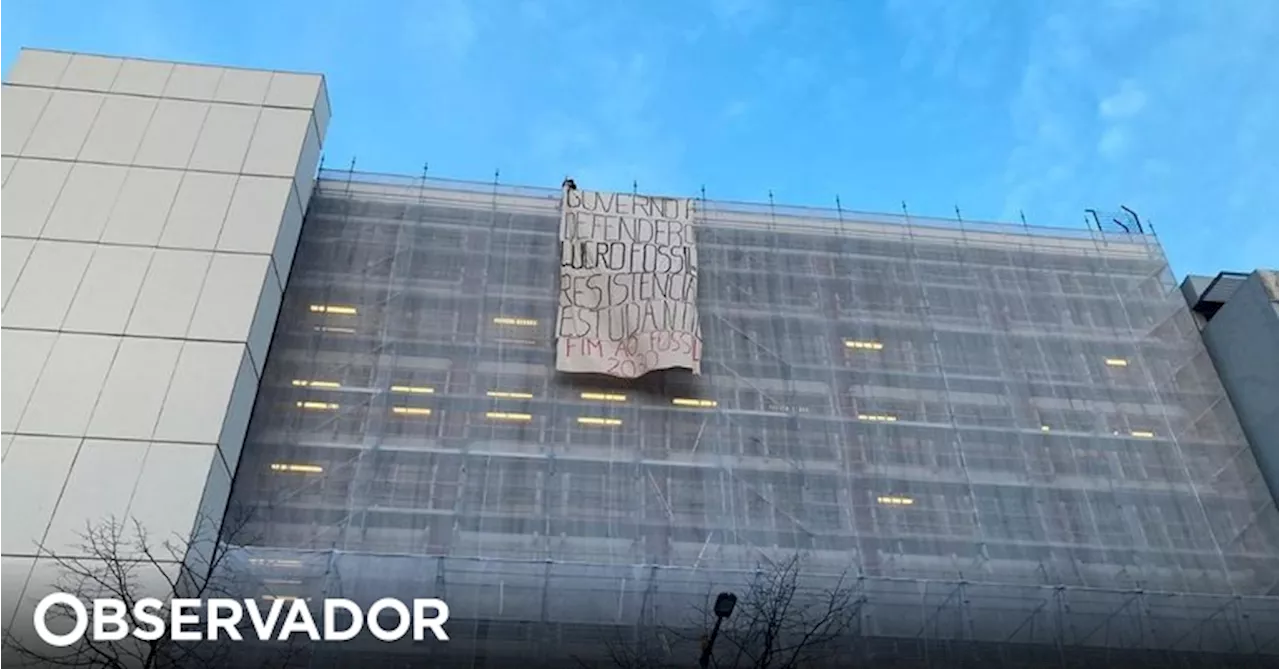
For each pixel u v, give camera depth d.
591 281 35.12
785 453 32.22
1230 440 34.62
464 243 36.91
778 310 36.44
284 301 33.97
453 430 31.41
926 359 35.69
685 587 27.36
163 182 33.62
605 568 27.61
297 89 37.62
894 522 30.86
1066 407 34.91
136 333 29.38
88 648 22.89
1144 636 28.09
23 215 31.92
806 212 40.09
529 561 27.38
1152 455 33.81
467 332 34.19
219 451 27.44
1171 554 31.05
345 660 25.47
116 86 36.59
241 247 32.06
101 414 27.44
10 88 35.72
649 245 36.28
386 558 26.92
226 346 29.52
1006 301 38.03
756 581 27.20
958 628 27.61
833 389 34.22
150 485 26.17
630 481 30.78
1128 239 41.19
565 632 26.62
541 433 31.67
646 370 32.91
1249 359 35.69
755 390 33.78
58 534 24.98
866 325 36.41
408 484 29.83
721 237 38.56
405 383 32.50
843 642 27.03
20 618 23.55
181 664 24.05
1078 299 38.59
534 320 34.97
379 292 34.88
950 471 32.38
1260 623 28.48
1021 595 28.22
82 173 33.47
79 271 30.67
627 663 25.14
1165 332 37.84
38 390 27.69
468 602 26.66
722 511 30.44
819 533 30.27
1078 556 30.69
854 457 32.38
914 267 38.62
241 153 35.00
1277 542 31.84
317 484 29.47
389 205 37.66
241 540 27.88
